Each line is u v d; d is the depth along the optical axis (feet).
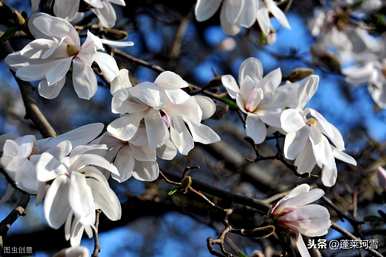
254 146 4.98
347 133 7.84
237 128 8.50
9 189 4.42
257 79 4.65
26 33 4.80
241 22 4.83
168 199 6.12
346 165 6.47
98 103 9.47
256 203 5.13
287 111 4.48
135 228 10.75
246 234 4.60
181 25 6.81
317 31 6.69
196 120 4.30
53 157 4.10
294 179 7.16
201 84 8.28
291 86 4.61
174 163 6.95
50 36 4.39
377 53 6.73
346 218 5.34
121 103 4.26
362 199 6.28
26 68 4.36
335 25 6.70
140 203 6.00
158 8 7.01
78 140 4.26
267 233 4.55
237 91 4.61
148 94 4.23
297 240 4.55
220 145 7.00
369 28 6.61
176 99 4.25
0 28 5.92
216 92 5.12
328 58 6.59
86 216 4.08
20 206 4.39
